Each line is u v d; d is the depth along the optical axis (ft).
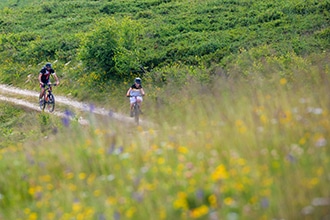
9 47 215.51
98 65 164.14
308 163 32.96
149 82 149.18
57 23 243.40
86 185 40.52
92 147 46.80
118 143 46.75
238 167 34.30
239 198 30.99
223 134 40.75
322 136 35.58
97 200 36.04
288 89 56.24
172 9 232.32
